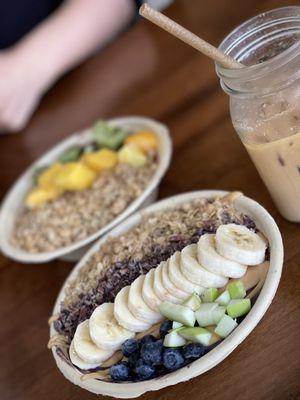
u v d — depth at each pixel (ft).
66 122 2.17
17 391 1.40
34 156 2.13
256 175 1.49
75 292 1.32
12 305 1.66
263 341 1.13
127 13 2.79
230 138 1.65
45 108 2.32
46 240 1.69
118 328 1.18
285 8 1.19
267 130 1.16
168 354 1.06
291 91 1.12
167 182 1.66
